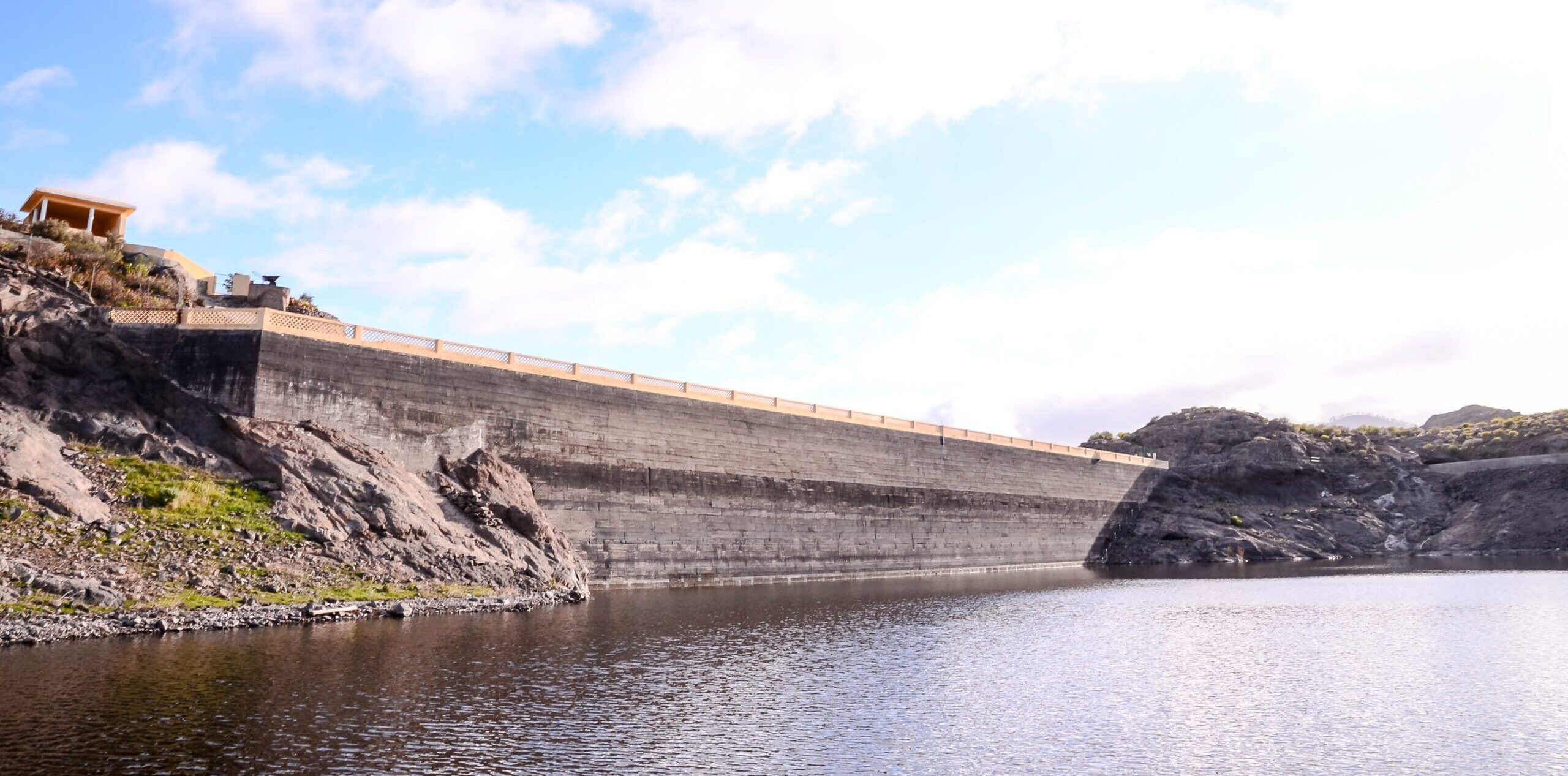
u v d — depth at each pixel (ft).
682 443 211.00
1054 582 243.81
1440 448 438.81
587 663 99.35
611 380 200.03
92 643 95.71
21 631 94.99
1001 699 88.48
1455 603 173.78
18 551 108.99
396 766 62.03
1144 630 139.64
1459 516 396.57
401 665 92.27
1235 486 411.95
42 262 173.47
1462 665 107.65
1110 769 66.23
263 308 153.79
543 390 186.19
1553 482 379.35
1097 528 359.87
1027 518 322.96
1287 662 109.91
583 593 163.63
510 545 160.04
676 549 204.95
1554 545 359.05
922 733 75.41
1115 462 377.71
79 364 145.59
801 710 82.28
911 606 170.30
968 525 295.28
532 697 82.58
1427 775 65.57
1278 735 75.82
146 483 131.54
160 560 117.50
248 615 110.73
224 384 150.10
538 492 181.57
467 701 79.77
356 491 145.28
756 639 122.21
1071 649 119.34
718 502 216.74
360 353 162.30
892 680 96.58
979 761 67.77
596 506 191.01
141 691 76.89
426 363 169.89
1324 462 420.36
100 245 193.16
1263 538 377.09
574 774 62.28
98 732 65.98
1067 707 85.05
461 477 167.43
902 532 269.44
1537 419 438.40
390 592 131.13
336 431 156.35
